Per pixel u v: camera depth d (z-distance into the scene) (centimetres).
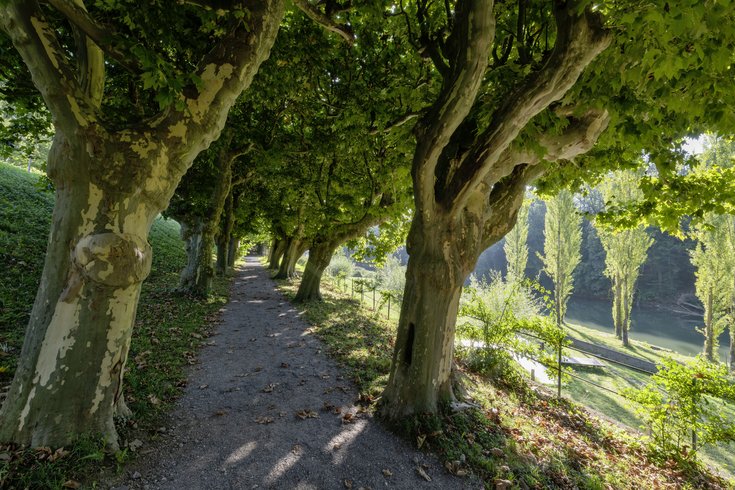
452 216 443
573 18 319
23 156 857
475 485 353
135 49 261
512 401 621
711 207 579
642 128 396
